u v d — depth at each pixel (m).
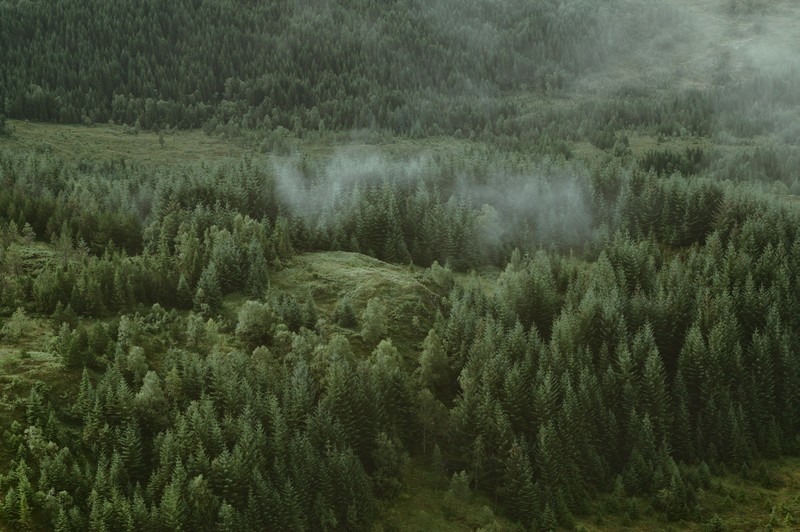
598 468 124.06
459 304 151.00
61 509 92.56
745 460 130.88
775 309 145.25
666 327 148.25
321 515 106.69
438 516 115.19
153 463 105.06
